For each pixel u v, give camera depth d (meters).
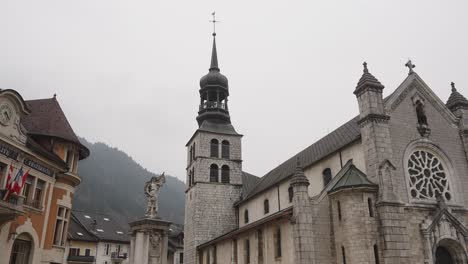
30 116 35.41
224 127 63.91
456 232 32.94
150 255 30.44
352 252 30.52
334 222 32.62
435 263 31.70
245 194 60.06
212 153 61.75
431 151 36.47
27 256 30.30
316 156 43.62
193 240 57.06
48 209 32.44
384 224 30.81
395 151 34.44
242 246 43.75
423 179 34.84
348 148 37.41
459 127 38.50
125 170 172.38
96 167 159.00
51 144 34.31
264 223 38.88
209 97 65.62
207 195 59.22
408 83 37.53
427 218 32.91
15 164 28.70
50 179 32.81
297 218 32.22
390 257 29.97
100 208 129.75
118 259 43.19
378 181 32.31
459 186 36.00
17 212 26.69
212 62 68.06
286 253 35.00
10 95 28.30
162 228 31.30
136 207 144.62
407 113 36.44
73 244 70.06
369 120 34.31
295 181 33.34
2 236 27.59
